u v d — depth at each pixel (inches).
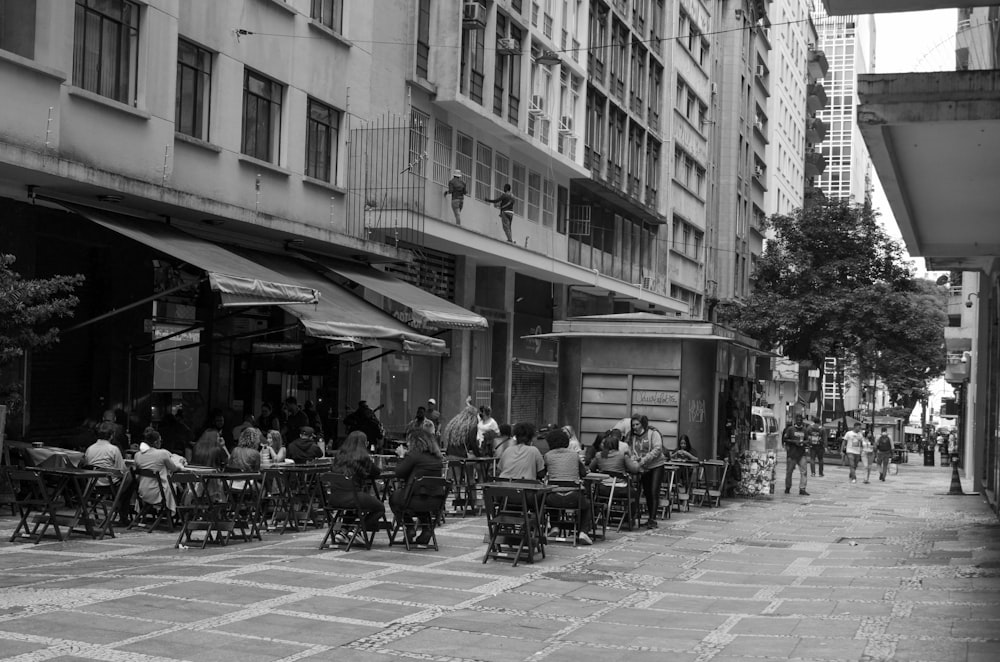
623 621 390.9
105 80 681.0
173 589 402.6
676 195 2162.9
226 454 602.2
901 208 670.5
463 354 1216.8
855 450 1450.5
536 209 1456.7
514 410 1408.7
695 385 900.0
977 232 770.2
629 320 907.4
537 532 532.1
